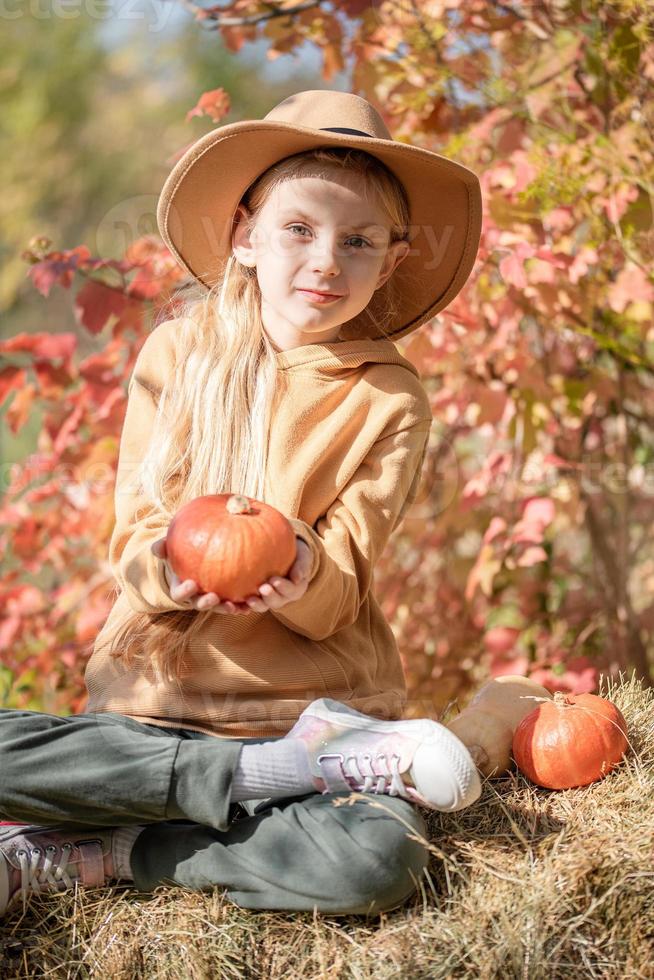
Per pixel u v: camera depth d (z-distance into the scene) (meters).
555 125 3.25
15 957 1.74
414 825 1.77
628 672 3.54
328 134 2.06
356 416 2.16
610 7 3.05
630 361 3.58
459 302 3.19
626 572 3.70
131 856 1.84
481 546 3.82
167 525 2.03
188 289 2.54
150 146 9.32
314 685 2.02
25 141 9.71
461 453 3.80
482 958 1.64
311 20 3.26
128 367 3.39
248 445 2.12
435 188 2.28
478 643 3.72
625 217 3.17
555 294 3.17
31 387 3.53
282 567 1.77
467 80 3.23
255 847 1.77
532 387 3.36
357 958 1.67
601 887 1.72
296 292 2.11
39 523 3.68
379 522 2.09
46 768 1.81
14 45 10.03
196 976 1.67
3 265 9.14
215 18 3.39
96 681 2.06
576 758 2.02
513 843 1.85
